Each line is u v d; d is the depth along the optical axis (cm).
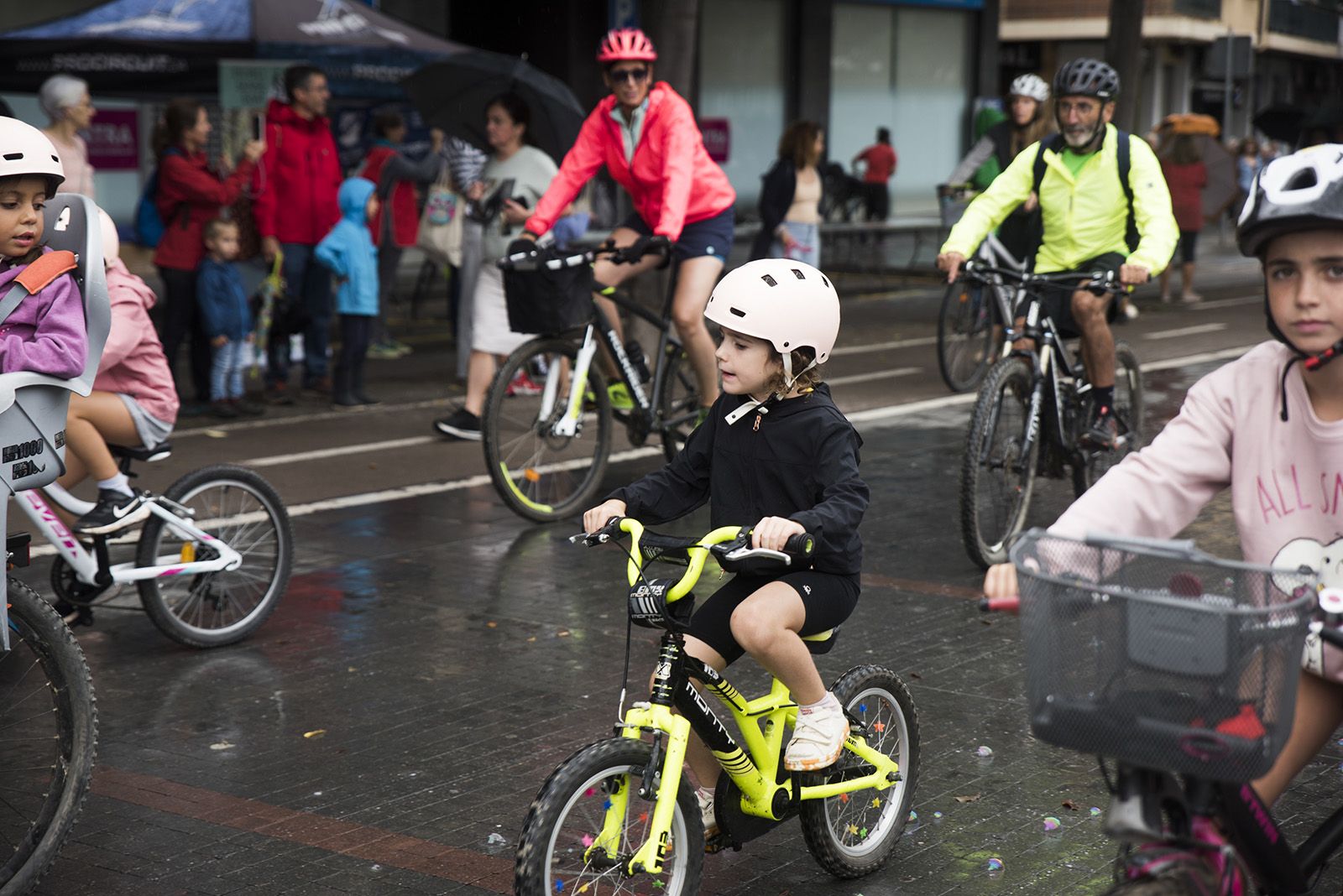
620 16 2878
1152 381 1605
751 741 465
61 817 488
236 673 716
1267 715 290
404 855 524
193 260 1335
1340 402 345
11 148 491
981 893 493
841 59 3578
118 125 2062
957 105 3925
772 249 1838
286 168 1436
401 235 1753
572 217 1377
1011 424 898
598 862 423
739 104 3322
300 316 1436
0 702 500
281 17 1418
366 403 1437
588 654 742
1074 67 908
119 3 1401
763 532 423
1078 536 350
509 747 623
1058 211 929
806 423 469
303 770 600
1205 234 3981
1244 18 5316
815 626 462
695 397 1078
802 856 526
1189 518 369
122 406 690
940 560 909
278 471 1145
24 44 1327
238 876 508
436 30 2653
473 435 1271
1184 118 2431
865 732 508
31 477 491
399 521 1011
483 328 1255
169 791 579
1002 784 581
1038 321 911
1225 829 334
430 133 2311
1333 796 566
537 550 941
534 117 1504
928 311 2277
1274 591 297
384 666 725
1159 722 293
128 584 764
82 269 512
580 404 995
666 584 425
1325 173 325
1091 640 297
